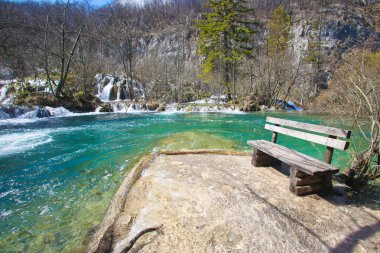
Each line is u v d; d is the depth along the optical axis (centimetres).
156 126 1158
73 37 2605
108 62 3778
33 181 458
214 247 227
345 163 548
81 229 291
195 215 282
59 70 2462
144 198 330
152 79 3131
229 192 342
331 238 242
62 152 667
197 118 1536
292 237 242
